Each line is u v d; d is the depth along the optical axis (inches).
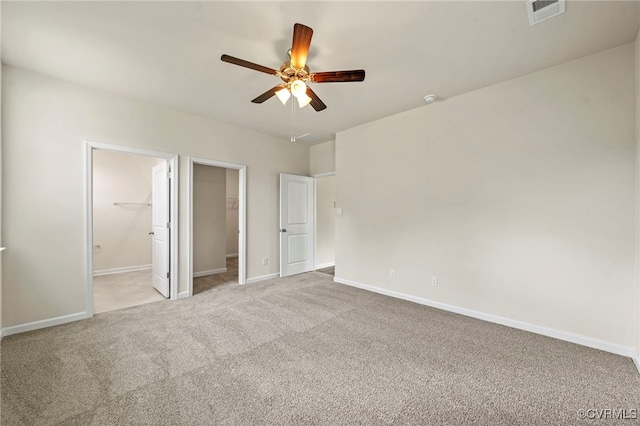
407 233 143.6
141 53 93.8
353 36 84.1
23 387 71.1
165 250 146.6
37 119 107.1
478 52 92.4
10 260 101.8
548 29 80.4
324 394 68.9
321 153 211.3
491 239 114.7
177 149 145.9
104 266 209.9
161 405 64.8
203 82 114.6
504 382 73.7
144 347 92.4
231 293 154.8
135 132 131.4
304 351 89.9
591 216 93.0
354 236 169.6
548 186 101.2
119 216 216.7
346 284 173.8
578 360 84.2
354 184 169.6
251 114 150.8
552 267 100.3
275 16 75.8
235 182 314.5
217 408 64.0
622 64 88.1
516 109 108.6
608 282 90.0
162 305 134.3
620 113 88.4
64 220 112.8
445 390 70.5
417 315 121.3
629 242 86.8
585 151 94.1
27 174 105.0
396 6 71.7
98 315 121.0
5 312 100.8
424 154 136.7
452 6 71.8
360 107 139.4
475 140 119.3
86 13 74.4
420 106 137.9
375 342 96.0
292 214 202.2
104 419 60.3
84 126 117.6
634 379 74.7
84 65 101.4
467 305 121.5
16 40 86.2
